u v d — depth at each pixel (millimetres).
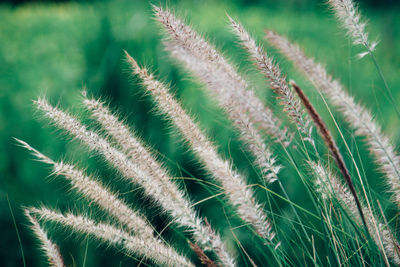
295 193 930
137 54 1067
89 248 897
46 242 722
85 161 939
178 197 698
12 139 1121
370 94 1066
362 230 706
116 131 705
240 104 655
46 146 1080
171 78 1019
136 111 979
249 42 671
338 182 715
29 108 1190
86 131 703
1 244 978
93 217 736
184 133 707
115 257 891
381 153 652
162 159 907
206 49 676
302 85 793
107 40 1127
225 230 885
